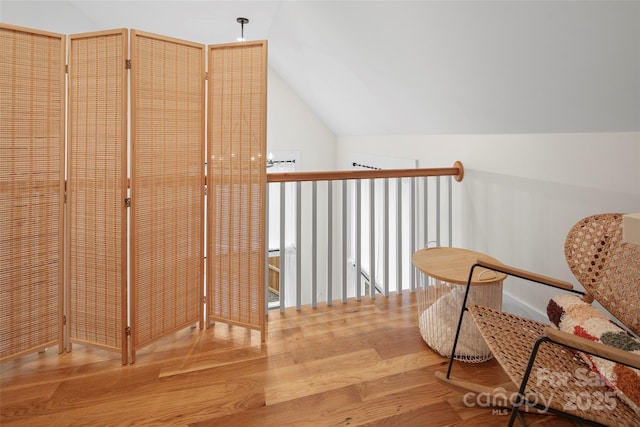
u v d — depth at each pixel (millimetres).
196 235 2176
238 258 2139
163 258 2006
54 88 1826
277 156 5086
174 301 2086
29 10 2939
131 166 1810
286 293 5395
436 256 2205
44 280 1894
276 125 5055
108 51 1772
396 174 2676
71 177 1894
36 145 1798
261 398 1635
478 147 2707
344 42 2818
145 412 1543
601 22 1385
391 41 2393
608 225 1572
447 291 2051
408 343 2098
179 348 2039
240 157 2070
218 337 2160
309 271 5402
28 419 1491
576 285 2039
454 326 1931
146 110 1846
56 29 3287
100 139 1819
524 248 2357
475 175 2744
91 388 1689
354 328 2270
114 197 1817
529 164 2291
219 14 3285
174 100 1966
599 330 1353
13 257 1784
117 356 1949
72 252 1937
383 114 3551
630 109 1637
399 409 1577
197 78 2068
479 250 2740
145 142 1858
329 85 3834
